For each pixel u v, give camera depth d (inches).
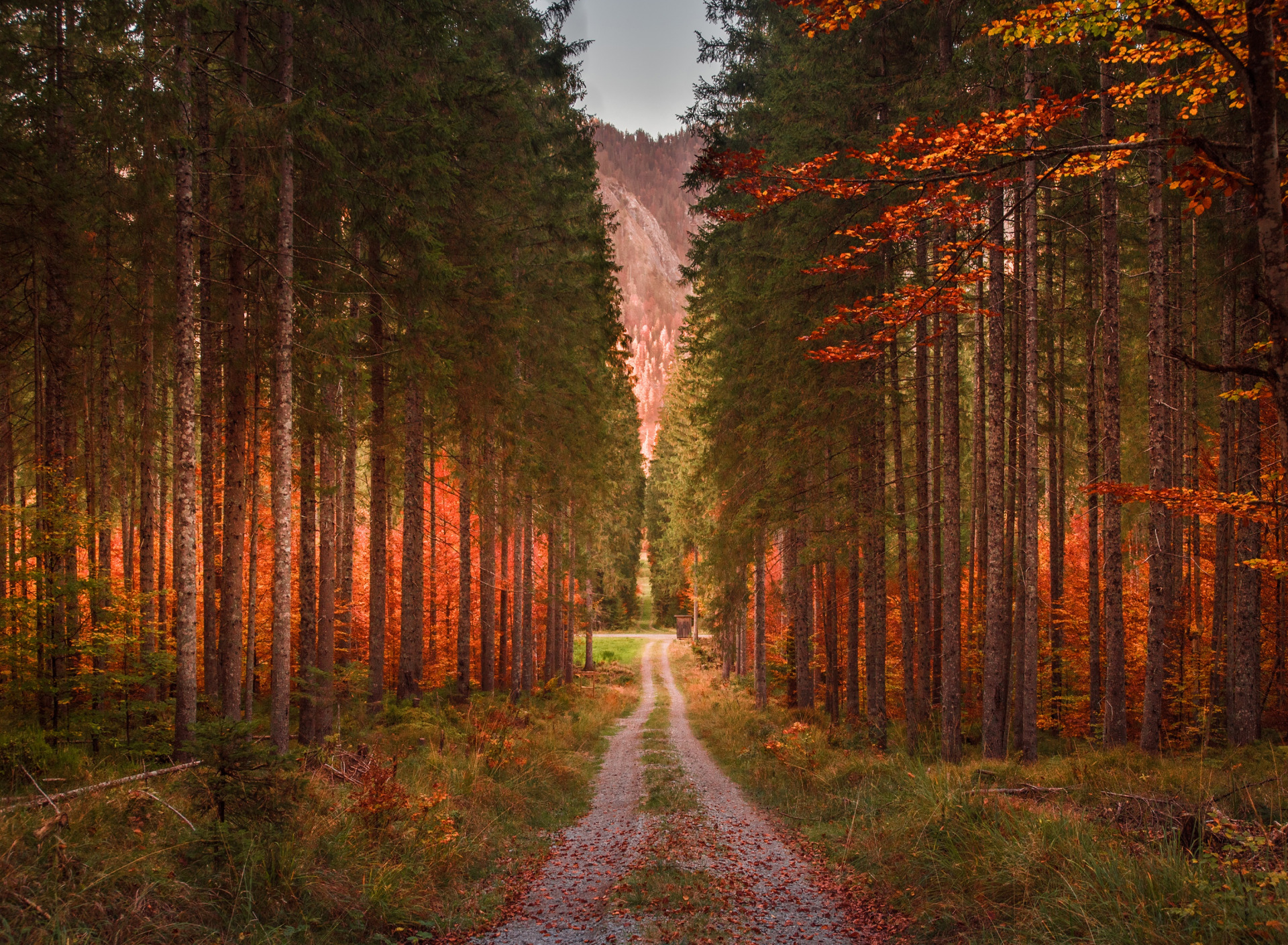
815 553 546.9
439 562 1021.8
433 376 486.9
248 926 198.7
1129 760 380.5
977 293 538.0
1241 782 280.4
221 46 406.6
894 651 972.6
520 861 319.0
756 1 593.3
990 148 187.3
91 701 446.9
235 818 230.1
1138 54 195.6
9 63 346.3
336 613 776.9
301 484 506.0
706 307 735.1
